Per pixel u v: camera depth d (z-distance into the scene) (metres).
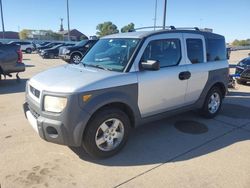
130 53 4.08
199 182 3.25
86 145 3.61
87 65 4.40
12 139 4.38
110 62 4.21
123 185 3.17
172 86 4.50
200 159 3.84
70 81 3.57
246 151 4.12
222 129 5.05
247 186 3.18
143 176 3.37
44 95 3.48
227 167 3.62
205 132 4.88
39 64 18.23
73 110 3.35
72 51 16.67
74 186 3.14
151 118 4.36
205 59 5.22
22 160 3.71
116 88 3.71
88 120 3.49
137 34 4.38
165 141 4.45
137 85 3.95
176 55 4.66
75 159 3.76
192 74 4.83
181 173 3.45
